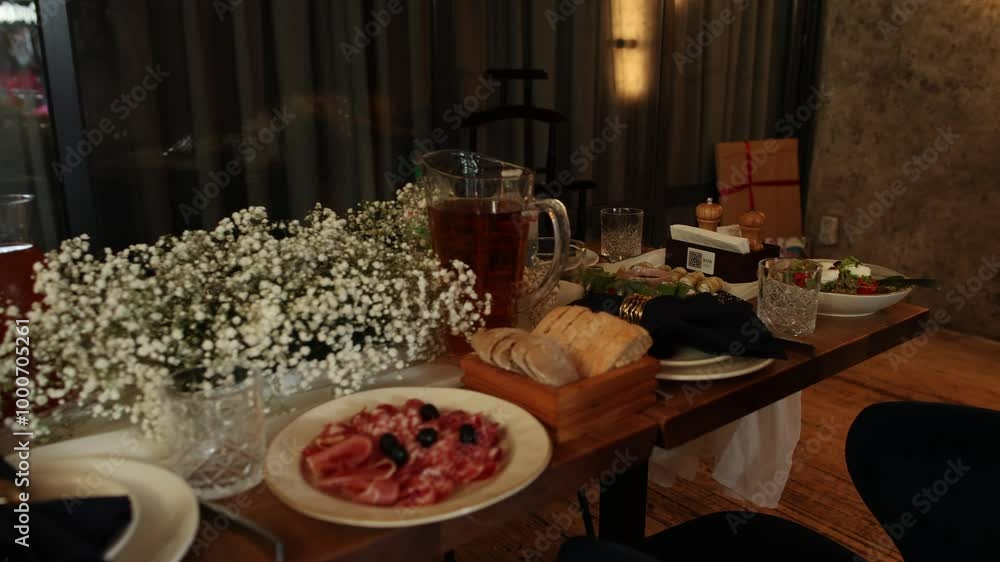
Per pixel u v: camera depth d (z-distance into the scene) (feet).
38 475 2.18
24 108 6.01
